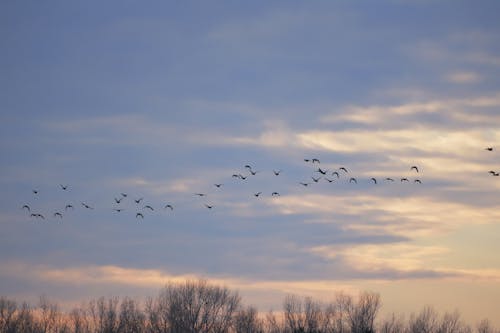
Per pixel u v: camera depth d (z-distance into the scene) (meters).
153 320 139.12
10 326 135.75
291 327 133.12
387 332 135.00
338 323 135.75
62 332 137.62
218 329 138.25
